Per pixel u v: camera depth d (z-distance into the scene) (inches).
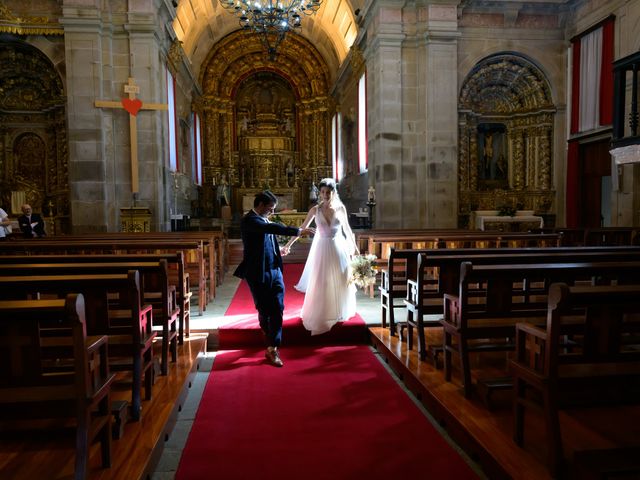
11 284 127.9
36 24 583.5
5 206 671.8
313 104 1063.0
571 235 452.4
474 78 663.1
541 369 115.5
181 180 794.2
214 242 352.2
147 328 160.7
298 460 130.6
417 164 633.0
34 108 671.8
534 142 695.1
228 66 1049.5
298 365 212.2
